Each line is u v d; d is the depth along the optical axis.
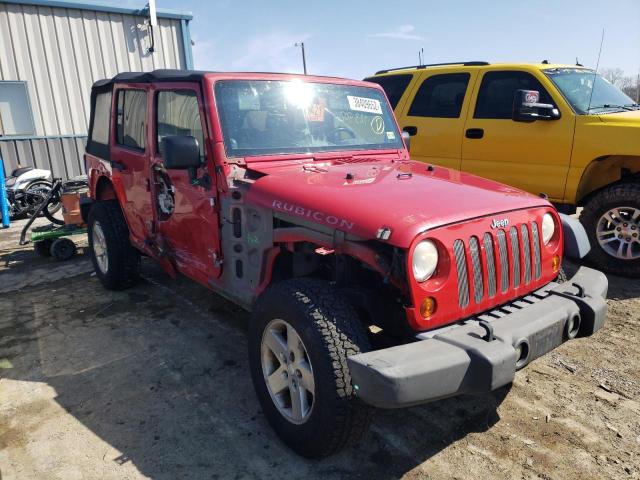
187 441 2.76
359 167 3.33
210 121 3.14
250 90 3.37
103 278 5.03
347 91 3.92
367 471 2.52
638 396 3.13
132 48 11.95
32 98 10.87
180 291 4.99
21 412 3.05
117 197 4.70
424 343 2.20
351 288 2.58
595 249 5.20
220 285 3.40
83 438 2.80
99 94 5.02
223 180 3.11
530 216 2.78
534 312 2.53
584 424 2.88
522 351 2.37
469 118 5.89
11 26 10.40
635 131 4.82
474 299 2.48
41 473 2.53
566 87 5.41
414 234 2.23
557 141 5.24
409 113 6.46
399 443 2.73
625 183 5.03
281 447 2.70
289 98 3.54
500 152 5.67
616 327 4.07
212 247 3.35
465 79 6.03
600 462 2.57
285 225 2.86
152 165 3.89
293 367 2.55
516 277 2.71
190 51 12.82
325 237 2.53
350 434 2.36
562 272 3.13
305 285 2.57
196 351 3.77
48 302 4.81
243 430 2.85
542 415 2.96
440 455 2.63
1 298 4.96
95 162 5.16
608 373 3.40
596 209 5.13
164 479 2.48
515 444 2.71
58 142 11.31
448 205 2.53
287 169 3.22
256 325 2.76
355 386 2.12
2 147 10.67
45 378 3.44
